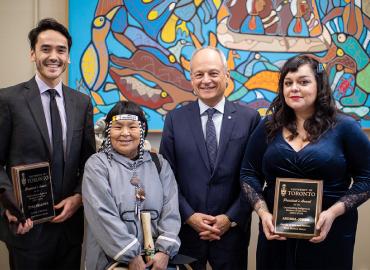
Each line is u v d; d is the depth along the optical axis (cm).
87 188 175
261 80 252
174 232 178
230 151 198
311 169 167
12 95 183
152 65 248
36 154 183
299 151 168
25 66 249
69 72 243
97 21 243
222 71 197
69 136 190
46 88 189
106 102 246
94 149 202
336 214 163
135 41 246
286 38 252
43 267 192
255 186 185
